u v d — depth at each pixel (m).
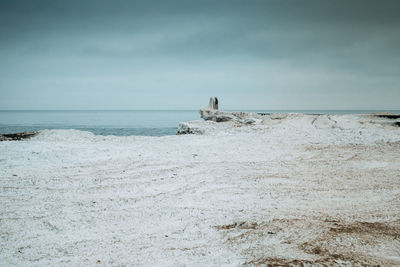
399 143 15.66
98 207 6.28
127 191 7.59
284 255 3.86
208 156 12.76
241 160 12.02
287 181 8.65
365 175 9.32
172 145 15.38
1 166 9.97
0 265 3.72
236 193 7.43
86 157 11.86
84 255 4.04
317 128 22.48
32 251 4.18
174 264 3.73
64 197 6.98
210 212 5.95
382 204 6.38
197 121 26.75
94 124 46.47
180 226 5.18
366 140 16.73
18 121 56.09
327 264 3.52
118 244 4.42
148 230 5.01
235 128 23.11
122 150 13.58
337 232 4.60
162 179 8.81
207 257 3.92
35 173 9.25
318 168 10.48
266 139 17.64
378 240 4.25
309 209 6.08
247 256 3.91
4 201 6.57
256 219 5.38
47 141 15.66
